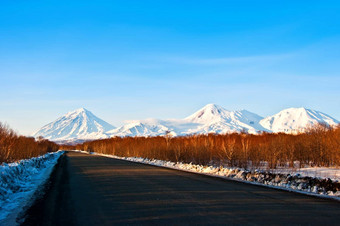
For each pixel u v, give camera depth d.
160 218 7.21
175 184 13.84
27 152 35.78
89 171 21.98
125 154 60.78
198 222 6.81
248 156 26.08
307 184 12.45
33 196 11.13
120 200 9.75
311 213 7.74
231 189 12.16
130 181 15.14
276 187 12.83
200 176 17.83
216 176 17.94
